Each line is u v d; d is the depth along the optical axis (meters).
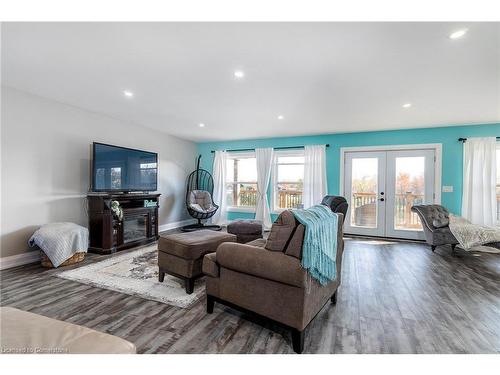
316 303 1.77
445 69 2.43
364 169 5.23
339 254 2.25
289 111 3.85
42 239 3.00
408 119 4.21
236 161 6.54
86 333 0.92
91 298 2.27
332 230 1.97
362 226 5.23
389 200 5.03
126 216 4.04
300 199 5.84
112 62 2.39
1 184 3.02
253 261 1.69
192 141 6.58
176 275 2.46
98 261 3.32
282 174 6.00
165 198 5.73
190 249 2.34
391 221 5.01
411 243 4.60
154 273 2.89
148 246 4.15
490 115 3.94
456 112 3.79
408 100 3.29
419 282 2.75
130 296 2.32
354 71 2.50
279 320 1.64
